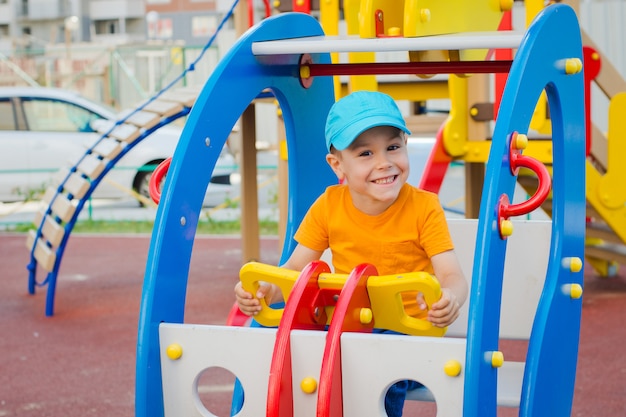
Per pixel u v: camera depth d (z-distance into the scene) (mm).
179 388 2527
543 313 2711
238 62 2889
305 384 2348
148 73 20172
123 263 9008
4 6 38125
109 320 6469
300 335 2359
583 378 4742
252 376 2443
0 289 7762
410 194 2846
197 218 2723
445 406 2250
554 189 2871
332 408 2281
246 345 2441
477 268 2258
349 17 4402
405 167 2701
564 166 2838
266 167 12234
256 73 3008
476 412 2184
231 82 2857
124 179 12648
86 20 38031
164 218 2580
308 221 2988
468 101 6395
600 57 6188
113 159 6703
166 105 6852
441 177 6461
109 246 10148
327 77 3580
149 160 12727
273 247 9812
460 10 3100
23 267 8922
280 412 2324
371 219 2846
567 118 2842
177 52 19031
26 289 7742
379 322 2570
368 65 3186
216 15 36938
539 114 6012
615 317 6062
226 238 10531
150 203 12531
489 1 3402
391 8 3000
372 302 2508
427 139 9812
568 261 2889
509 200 2422
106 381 4965
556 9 2678
